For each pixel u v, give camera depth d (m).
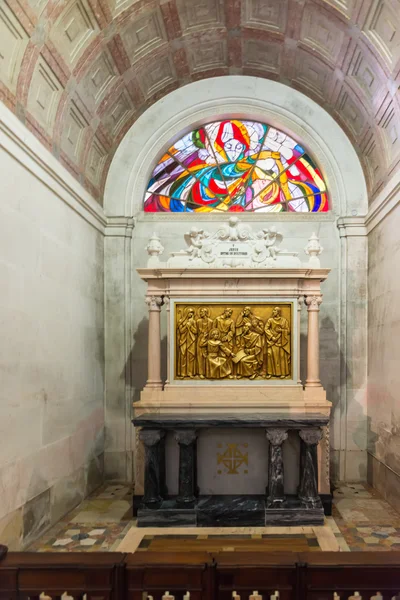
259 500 5.52
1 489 4.04
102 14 5.30
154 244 6.25
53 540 4.87
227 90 7.63
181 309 6.14
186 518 5.30
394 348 5.92
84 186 6.62
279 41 6.64
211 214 7.60
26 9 4.17
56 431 5.36
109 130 7.09
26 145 4.51
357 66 6.02
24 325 4.53
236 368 6.05
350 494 6.48
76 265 6.13
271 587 2.52
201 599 2.53
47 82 5.01
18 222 4.43
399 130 5.80
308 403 5.75
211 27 6.52
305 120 7.56
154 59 6.69
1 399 4.05
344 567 2.51
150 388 6.01
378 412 6.59
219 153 7.90
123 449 7.32
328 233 7.50
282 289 6.07
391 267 6.07
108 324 7.47
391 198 6.05
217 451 5.79
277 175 7.84
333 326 7.40
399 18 4.81
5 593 2.54
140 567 2.54
